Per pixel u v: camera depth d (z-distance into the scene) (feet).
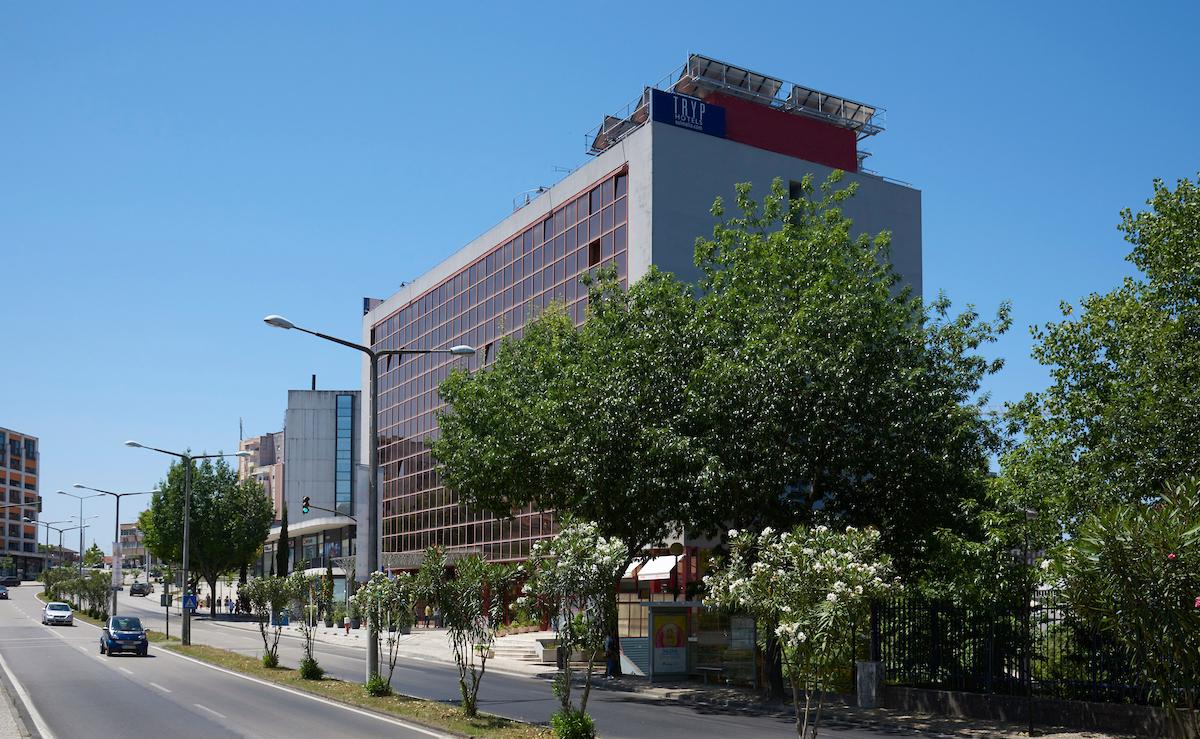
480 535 197.57
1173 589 33.96
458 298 211.20
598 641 59.06
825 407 81.15
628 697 92.68
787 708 82.28
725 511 88.63
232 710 75.87
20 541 629.10
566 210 172.35
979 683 75.46
